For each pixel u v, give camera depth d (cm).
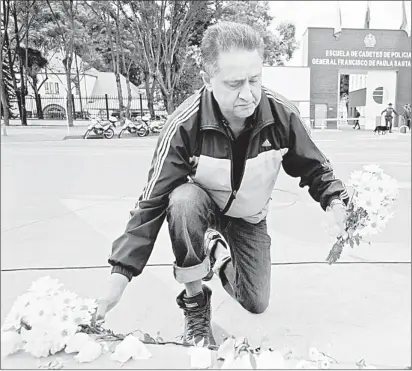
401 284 162
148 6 1234
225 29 101
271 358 83
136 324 135
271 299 151
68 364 83
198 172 116
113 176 422
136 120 1235
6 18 1309
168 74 1309
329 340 123
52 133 1111
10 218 261
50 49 1567
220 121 110
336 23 1518
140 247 105
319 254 197
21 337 88
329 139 970
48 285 93
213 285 167
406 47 1564
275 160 118
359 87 2117
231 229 135
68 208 288
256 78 100
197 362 83
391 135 1144
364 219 105
